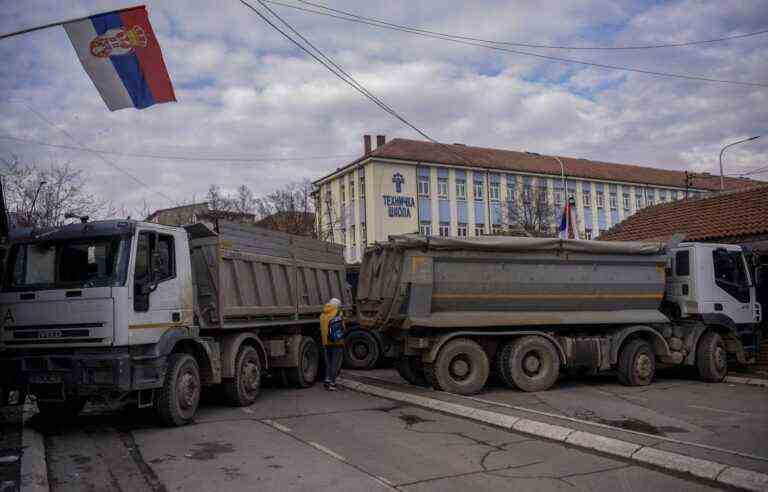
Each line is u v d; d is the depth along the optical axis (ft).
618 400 35.14
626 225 66.39
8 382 27.78
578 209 183.42
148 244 28.84
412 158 157.79
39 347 27.58
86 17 30.60
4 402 29.22
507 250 38.01
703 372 42.63
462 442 25.59
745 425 28.22
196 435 27.22
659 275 42.57
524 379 37.91
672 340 42.65
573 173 182.39
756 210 52.49
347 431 27.89
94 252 27.76
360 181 161.89
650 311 42.73
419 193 159.63
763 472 19.34
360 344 53.06
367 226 155.33
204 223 33.81
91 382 26.63
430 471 21.25
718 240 51.98
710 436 25.99
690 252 43.24
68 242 28.32
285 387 43.39
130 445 25.55
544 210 147.74
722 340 43.73
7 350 28.25
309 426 29.07
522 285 38.47
